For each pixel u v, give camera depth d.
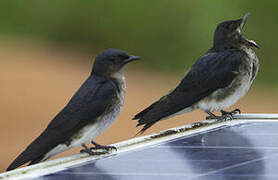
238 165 5.01
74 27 32.03
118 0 31.45
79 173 5.03
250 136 6.05
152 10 30.84
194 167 5.01
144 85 25.95
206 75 8.15
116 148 5.77
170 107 7.95
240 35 8.49
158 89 25.55
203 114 21.62
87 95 6.98
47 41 31.78
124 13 31.45
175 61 30.23
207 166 5.02
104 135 19.72
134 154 5.49
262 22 28.34
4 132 19.91
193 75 8.20
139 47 31.02
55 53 29.89
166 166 5.07
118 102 7.16
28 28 32.25
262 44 28.03
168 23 30.45
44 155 6.83
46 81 25.08
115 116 7.17
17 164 6.57
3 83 24.44
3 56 28.03
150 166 5.09
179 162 5.17
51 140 6.77
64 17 32.03
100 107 6.93
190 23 30.16
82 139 6.91
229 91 8.20
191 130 6.46
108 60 7.19
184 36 30.27
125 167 5.11
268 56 27.88
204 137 6.05
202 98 8.12
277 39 27.98
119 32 31.59
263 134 6.12
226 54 8.32
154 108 7.84
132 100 23.28
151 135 6.11
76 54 30.38
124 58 7.19
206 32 29.78
